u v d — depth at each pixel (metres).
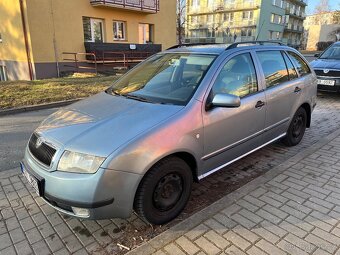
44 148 2.71
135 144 2.54
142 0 19.02
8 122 6.94
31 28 14.56
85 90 10.52
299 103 4.74
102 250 2.62
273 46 4.45
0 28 16.50
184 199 3.07
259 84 3.90
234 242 2.65
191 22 54.81
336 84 8.48
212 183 3.81
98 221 3.01
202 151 3.12
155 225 2.92
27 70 15.52
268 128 4.14
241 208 3.16
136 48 19.56
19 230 2.90
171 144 2.73
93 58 17.06
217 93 3.26
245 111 3.58
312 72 5.25
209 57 3.54
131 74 4.11
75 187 2.44
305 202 3.28
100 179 2.41
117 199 2.51
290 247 2.58
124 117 2.85
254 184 3.65
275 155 4.66
